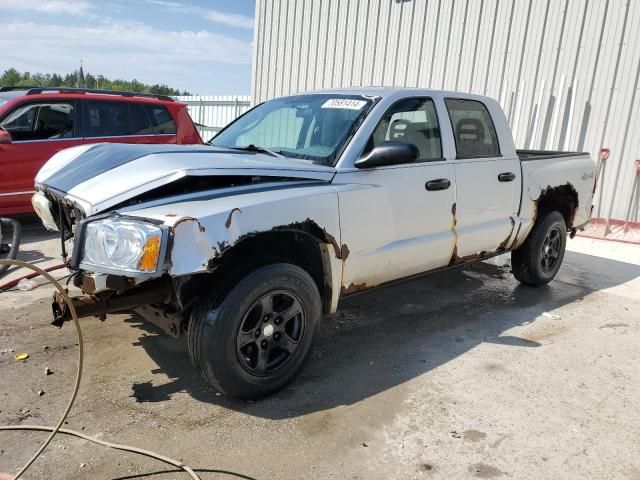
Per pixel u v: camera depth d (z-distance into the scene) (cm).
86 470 247
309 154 367
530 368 370
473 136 452
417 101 408
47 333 389
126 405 302
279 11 1281
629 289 568
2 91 771
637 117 790
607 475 261
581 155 588
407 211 380
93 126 737
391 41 1073
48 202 357
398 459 265
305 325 323
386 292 524
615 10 793
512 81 914
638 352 405
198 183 295
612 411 319
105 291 279
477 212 444
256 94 1371
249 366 299
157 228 253
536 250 527
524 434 291
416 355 384
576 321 466
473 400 324
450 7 977
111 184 294
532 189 500
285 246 338
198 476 246
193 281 293
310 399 317
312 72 1227
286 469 254
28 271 524
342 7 1147
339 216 331
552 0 855
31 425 279
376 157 341
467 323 451
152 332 397
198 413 297
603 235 820
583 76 835
